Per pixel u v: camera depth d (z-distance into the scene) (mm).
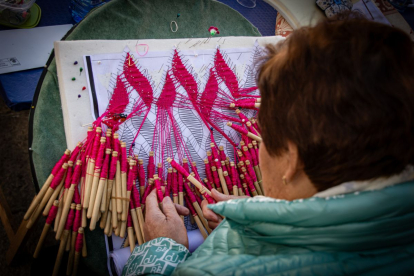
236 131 1104
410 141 366
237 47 1145
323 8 1428
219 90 1101
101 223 875
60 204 857
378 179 399
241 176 1046
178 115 1037
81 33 972
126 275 619
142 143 982
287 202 441
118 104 959
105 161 856
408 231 400
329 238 409
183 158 1023
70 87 917
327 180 415
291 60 397
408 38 377
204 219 964
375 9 1502
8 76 1326
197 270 454
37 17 1431
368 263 397
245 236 537
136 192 917
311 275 398
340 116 363
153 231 775
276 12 1707
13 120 1598
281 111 415
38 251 875
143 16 1062
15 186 1515
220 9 1184
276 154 473
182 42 1065
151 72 1020
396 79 351
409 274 392
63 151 913
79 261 916
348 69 357
